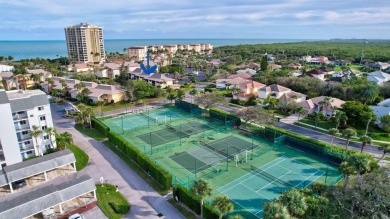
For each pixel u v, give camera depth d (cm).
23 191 4503
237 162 5531
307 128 7456
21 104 5475
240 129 7488
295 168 5303
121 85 12775
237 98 10412
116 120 8281
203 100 8625
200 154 5928
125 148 5766
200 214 3875
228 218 3628
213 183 4762
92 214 3975
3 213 3453
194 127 7656
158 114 8925
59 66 18962
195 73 17350
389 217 3209
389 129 6875
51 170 5166
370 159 4128
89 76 14350
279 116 8506
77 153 5838
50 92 11262
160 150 6112
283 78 12088
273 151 6097
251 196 4375
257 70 16450
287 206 3156
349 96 9719
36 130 5588
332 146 5709
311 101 8881
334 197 3584
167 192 4481
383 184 3350
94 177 4938
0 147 5084
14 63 18712
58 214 3872
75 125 7656
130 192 4484
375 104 9388
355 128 7350
